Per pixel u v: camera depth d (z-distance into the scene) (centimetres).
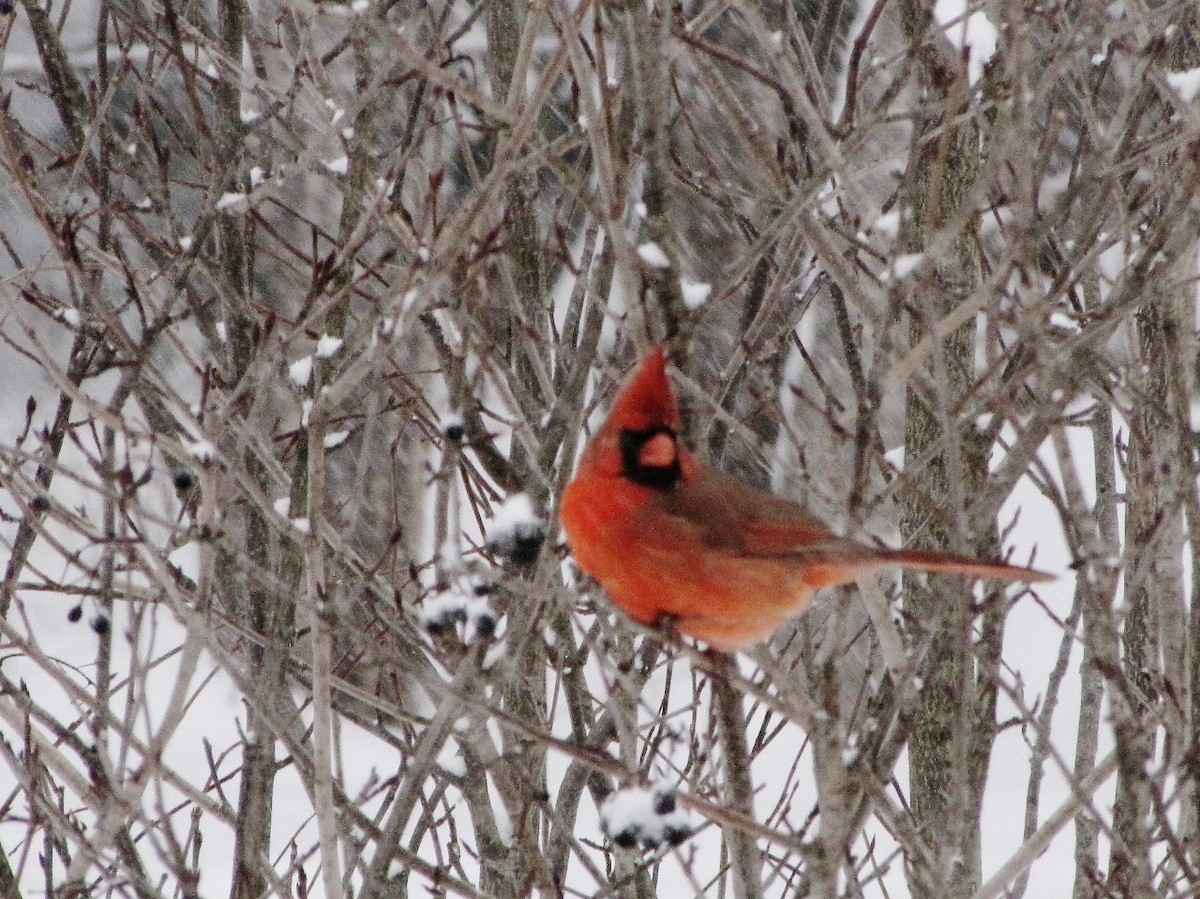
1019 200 604
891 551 616
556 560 705
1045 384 645
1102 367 795
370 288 1141
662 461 634
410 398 853
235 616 879
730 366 779
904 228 607
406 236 779
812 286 861
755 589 640
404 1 1100
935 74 738
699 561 636
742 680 650
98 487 682
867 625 888
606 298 780
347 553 780
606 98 656
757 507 655
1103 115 991
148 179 867
